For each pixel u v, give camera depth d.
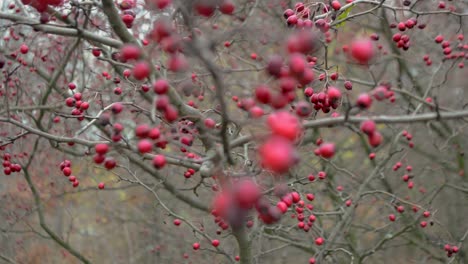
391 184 7.00
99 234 8.61
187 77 3.26
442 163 6.30
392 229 5.90
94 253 8.57
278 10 5.52
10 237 6.99
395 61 6.73
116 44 2.88
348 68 6.21
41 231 8.23
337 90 2.55
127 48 2.12
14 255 7.21
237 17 4.65
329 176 6.26
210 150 2.73
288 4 5.26
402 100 6.77
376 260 7.26
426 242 5.88
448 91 6.55
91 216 8.91
